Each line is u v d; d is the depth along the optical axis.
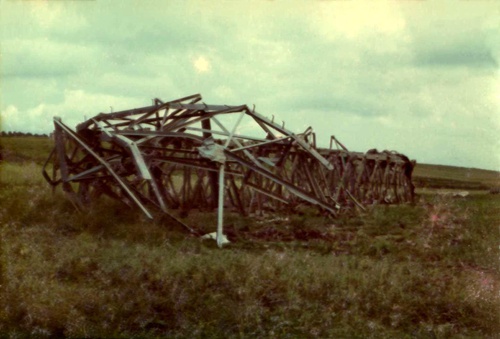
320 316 8.46
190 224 15.55
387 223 17.47
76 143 17.25
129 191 15.25
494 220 16.70
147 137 16.41
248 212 18.48
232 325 8.11
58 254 10.57
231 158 16.25
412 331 8.34
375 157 24.05
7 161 25.22
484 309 9.09
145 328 7.92
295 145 19.27
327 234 15.18
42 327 7.68
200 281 9.30
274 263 10.54
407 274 10.80
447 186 29.98
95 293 8.61
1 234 11.88
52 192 16.98
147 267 9.79
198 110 17.77
